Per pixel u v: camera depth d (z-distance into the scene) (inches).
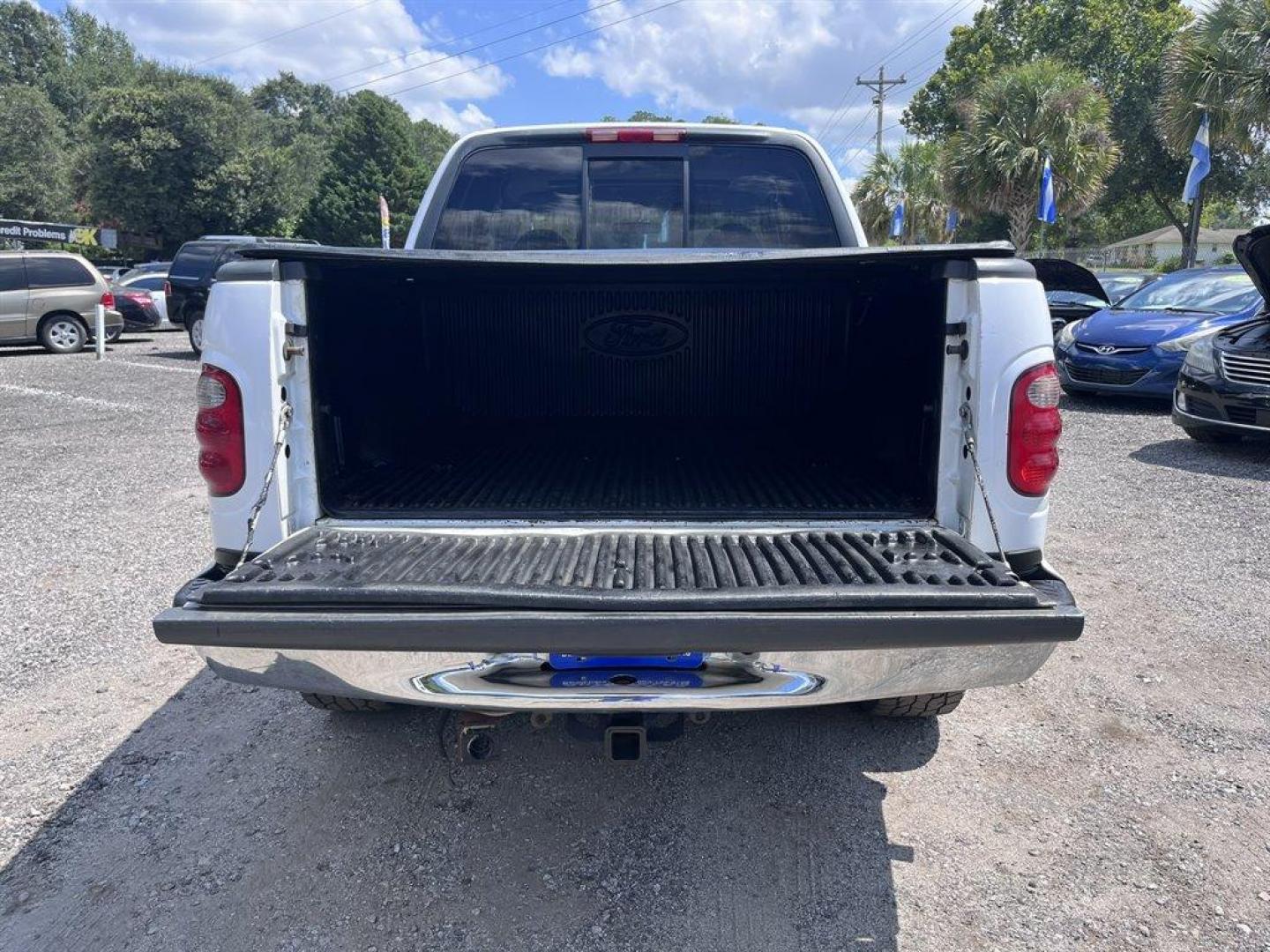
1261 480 267.0
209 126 1988.2
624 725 88.7
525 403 146.1
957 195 992.9
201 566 197.5
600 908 93.0
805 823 107.0
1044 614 76.3
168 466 294.7
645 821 107.8
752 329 138.9
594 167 149.3
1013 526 92.2
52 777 116.1
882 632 75.8
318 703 124.6
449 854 101.5
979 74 1689.2
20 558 202.2
